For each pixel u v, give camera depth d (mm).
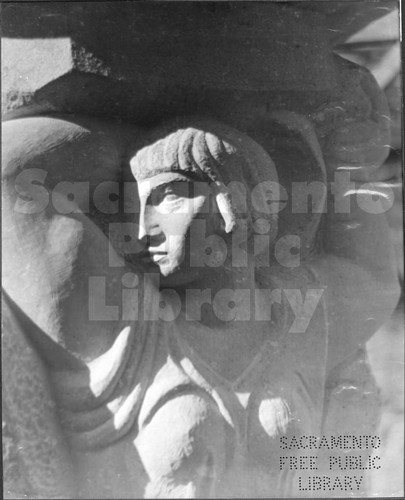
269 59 2602
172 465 2527
